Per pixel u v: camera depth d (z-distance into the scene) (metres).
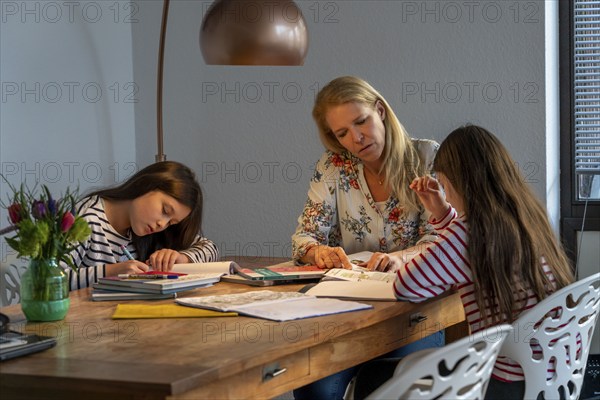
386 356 2.67
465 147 2.10
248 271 2.50
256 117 3.77
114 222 2.60
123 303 2.16
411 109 3.52
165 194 2.50
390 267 2.51
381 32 3.54
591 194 3.56
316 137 3.68
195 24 3.83
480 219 2.02
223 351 1.63
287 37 2.29
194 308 2.06
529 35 3.35
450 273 2.07
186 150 3.89
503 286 1.99
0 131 3.18
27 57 3.31
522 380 1.97
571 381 2.10
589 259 3.56
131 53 3.94
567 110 3.58
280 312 1.98
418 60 3.50
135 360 1.58
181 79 3.88
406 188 2.71
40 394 1.53
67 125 3.53
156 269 2.51
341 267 2.56
